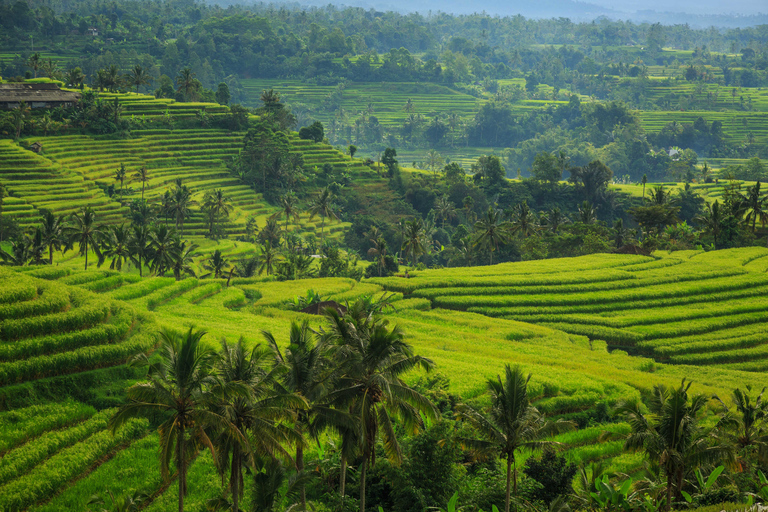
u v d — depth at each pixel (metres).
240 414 32.44
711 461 34.88
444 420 41.94
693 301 104.31
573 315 96.81
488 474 41.69
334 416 33.69
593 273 114.62
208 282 100.19
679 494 37.47
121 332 58.03
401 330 34.88
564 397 62.09
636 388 68.81
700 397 37.06
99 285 81.81
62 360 51.31
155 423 48.94
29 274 78.12
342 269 120.50
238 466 33.03
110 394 51.00
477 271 117.19
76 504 39.19
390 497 41.50
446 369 65.25
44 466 41.72
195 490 42.00
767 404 44.53
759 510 31.39
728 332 92.44
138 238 108.62
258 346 35.53
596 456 53.22
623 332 90.00
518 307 99.69
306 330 37.50
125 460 44.19
